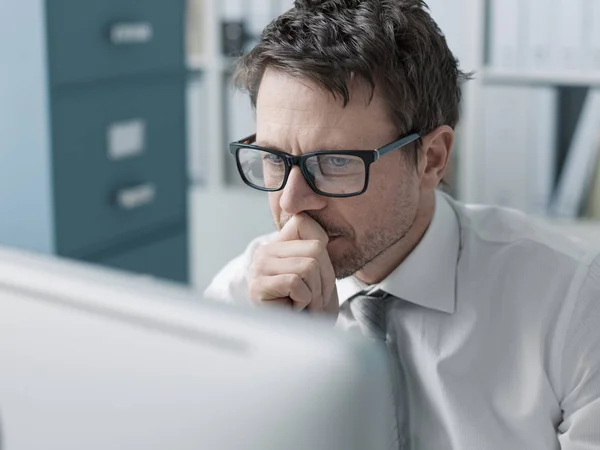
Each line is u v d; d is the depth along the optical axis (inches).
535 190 113.6
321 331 13.3
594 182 110.7
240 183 128.9
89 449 15.2
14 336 15.7
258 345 13.5
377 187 35.1
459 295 37.8
